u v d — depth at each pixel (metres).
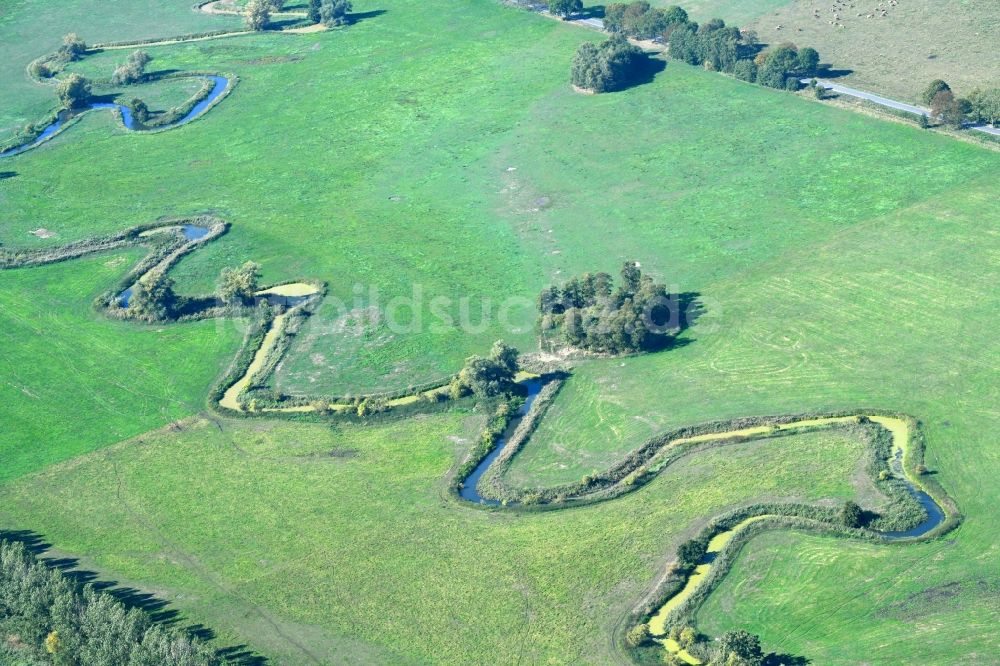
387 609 147.38
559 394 188.00
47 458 182.50
